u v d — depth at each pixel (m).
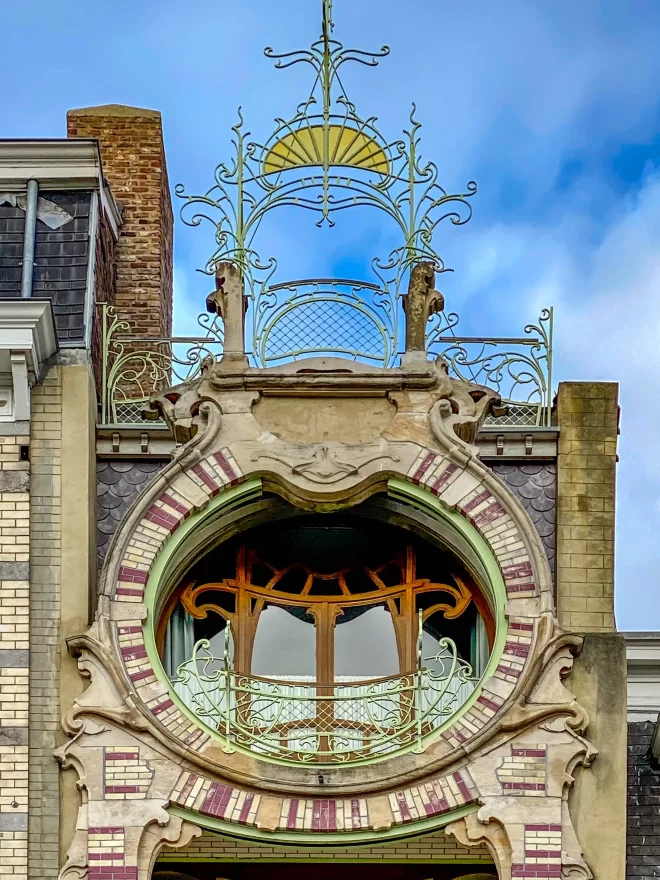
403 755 17.28
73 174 19.55
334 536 18.88
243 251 19.20
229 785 17.16
